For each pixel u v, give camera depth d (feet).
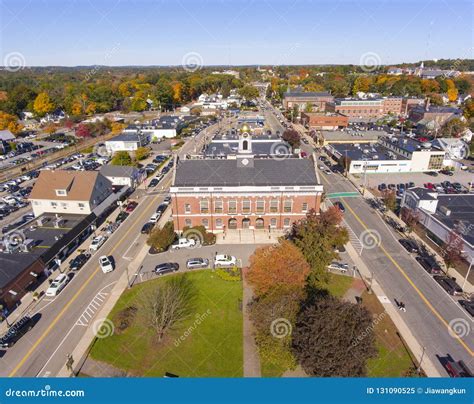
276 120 613.11
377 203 272.31
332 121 515.09
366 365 120.37
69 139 489.67
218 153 297.33
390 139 399.65
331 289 168.96
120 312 153.07
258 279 143.64
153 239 199.21
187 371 125.49
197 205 217.97
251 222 224.74
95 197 237.25
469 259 176.24
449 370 124.98
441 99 641.81
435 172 340.59
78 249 207.51
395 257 197.77
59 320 151.02
